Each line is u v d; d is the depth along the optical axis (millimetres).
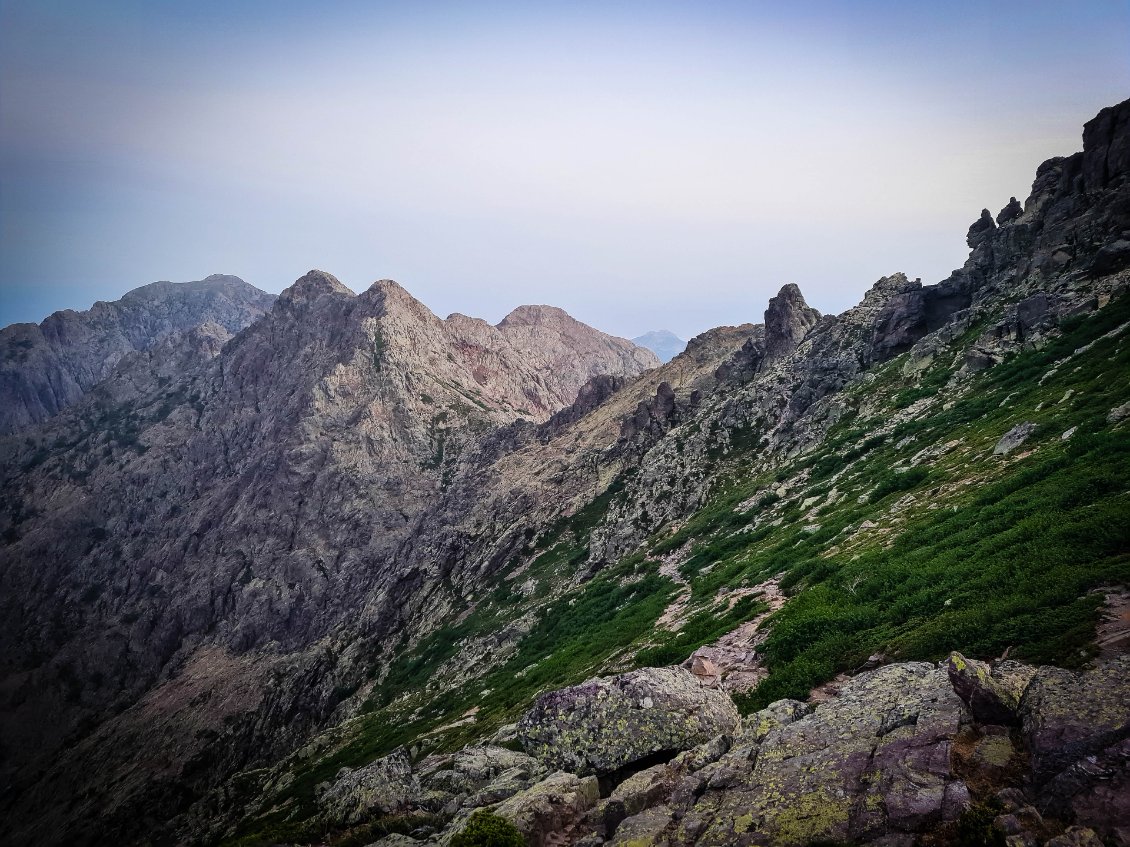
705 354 156000
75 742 181875
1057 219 67875
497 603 96688
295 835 20672
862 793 11375
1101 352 40781
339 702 110375
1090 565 16734
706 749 15828
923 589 21672
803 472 62344
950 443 43625
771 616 28281
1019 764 10727
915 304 79562
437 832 18078
